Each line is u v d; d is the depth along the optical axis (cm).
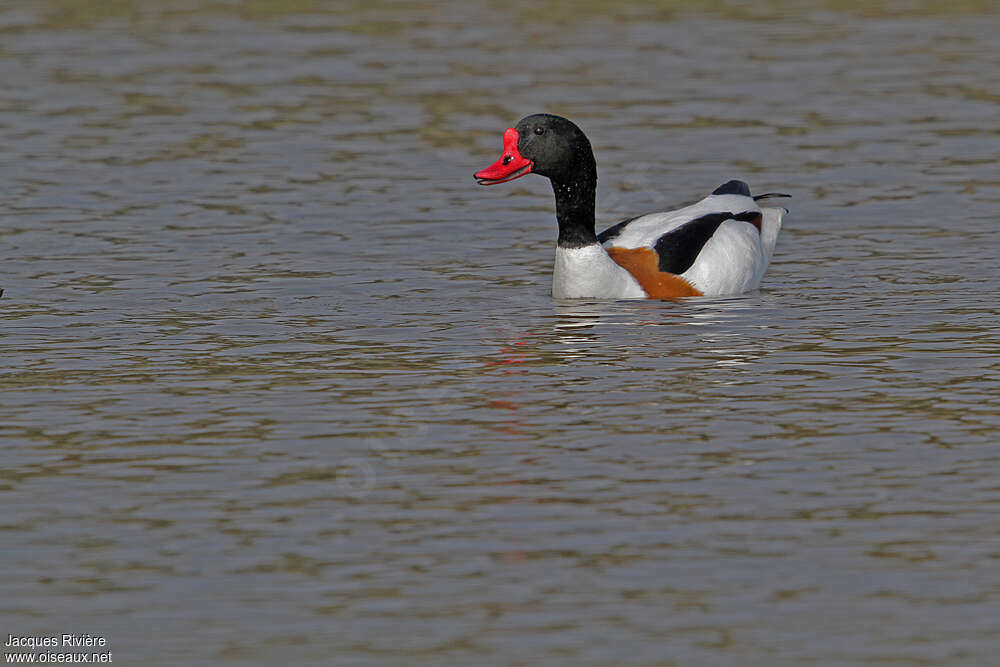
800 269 1758
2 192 2098
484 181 1619
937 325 1510
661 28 3206
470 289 1683
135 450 1184
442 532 1025
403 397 1307
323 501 1080
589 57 2933
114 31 3216
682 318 1555
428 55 2964
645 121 2467
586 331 1510
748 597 930
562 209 1634
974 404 1265
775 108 2544
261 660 867
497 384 1341
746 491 1087
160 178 2173
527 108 2552
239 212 2009
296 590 946
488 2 3503
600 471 1130
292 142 2370
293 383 1350
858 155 2267
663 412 1260
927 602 921
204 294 1656
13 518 1055
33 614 922
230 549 1004
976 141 2330
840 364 1385
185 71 2852
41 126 2469
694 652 870
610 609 918
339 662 864
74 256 1808
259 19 3338
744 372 1366
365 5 3494
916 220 1948
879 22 3247
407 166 2242
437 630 896
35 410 1279
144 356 1435
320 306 1614
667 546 998
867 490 1084
